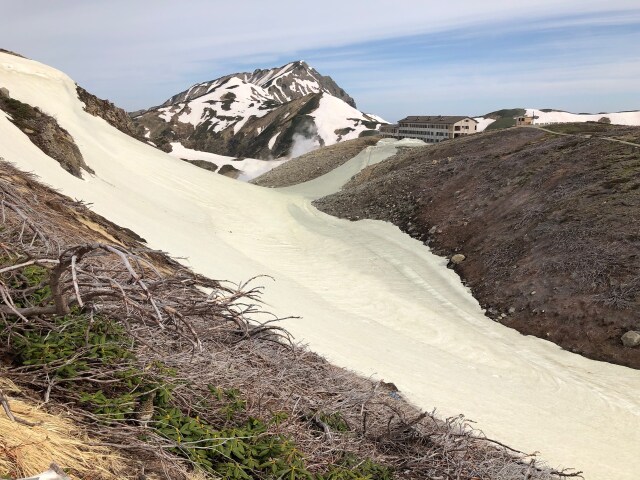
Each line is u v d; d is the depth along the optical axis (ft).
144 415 11.89
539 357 58.18
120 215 61.57
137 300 13.06
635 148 98.22
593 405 45.85
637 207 76.23
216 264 61.72
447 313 71.67
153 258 31.83
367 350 46.52
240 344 16.97
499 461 17.74
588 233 75.41
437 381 43.16
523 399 44.80
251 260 80.07
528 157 116.26
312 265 90.84
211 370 15.02
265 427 13.12
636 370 54.08
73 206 32.01
